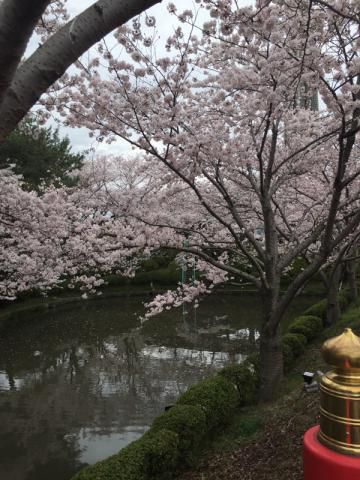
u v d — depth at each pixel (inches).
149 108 210.2
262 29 175.0
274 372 242.7
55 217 327.3
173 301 305.6
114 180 727.1
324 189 340.8
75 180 703.7
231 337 531.5
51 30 203.8
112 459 156.4
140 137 213.2
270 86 212.5
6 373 406.3
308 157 263.9
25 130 668.1
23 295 694.5
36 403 323.3
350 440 62.0
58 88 210.5
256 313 679.7
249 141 251.3
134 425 278.7
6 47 61.4
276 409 209.0
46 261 404.2
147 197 262.2
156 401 321.4
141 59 195.8
